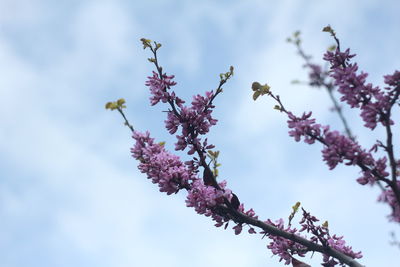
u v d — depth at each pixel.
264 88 1.75
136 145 1.85
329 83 1.88
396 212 1.74
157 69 1.82
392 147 1.70
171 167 1.82
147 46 1.82
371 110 1.70
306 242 1.80
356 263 1.76
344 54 1.75
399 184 1.73
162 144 1.85
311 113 1.72
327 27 1.75
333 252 1.78
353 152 1.70
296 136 1.71
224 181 1.83
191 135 1.81
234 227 1.81
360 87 1.71
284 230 1.82
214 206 1.80
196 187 1.81
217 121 1.82
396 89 1.70
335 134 1.70
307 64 1.95
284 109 1.74
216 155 1.83
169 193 1.81
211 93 1.82
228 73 1.81
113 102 1.83
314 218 1.80
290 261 1.82
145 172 1.83
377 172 1.70
